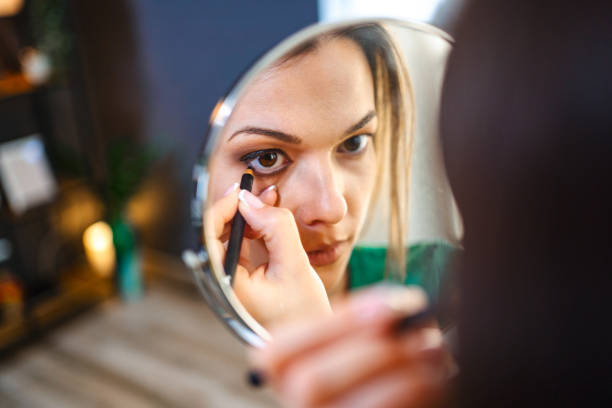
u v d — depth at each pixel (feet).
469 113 1.01
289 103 1.58
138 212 14.76
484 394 0.99
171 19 11.84
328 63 1.56
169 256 14.82
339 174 1.54
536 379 0.97
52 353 12.93
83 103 13.57
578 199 0.95
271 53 1.62
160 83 12.83
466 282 1.02
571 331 0.96
